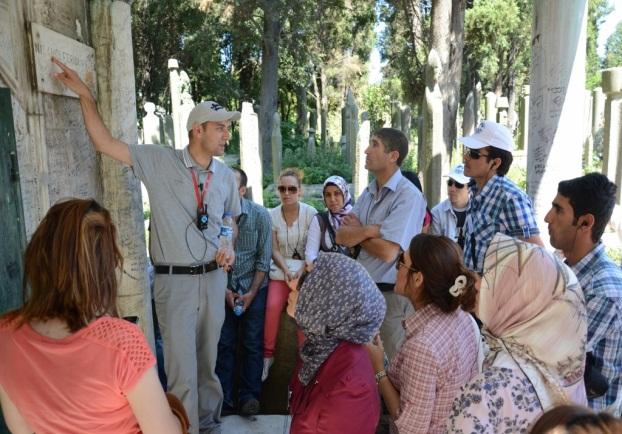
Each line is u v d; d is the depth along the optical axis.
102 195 3.56
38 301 1.48
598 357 2.24
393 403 2.25
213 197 3.20
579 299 1.70
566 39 4.22
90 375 1.44
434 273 2.10
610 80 7.89
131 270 3.60
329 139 25.38
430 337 2.04
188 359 3.16
